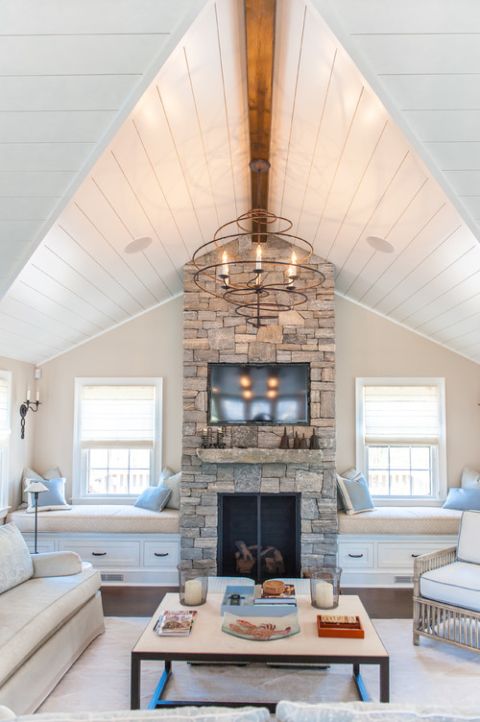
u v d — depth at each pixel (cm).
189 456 542
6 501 551
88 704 311
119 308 569
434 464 613
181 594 357
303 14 246
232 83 309
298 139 354
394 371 616
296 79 298
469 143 255
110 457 623
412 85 235
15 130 252
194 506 538
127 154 319
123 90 239
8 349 532
